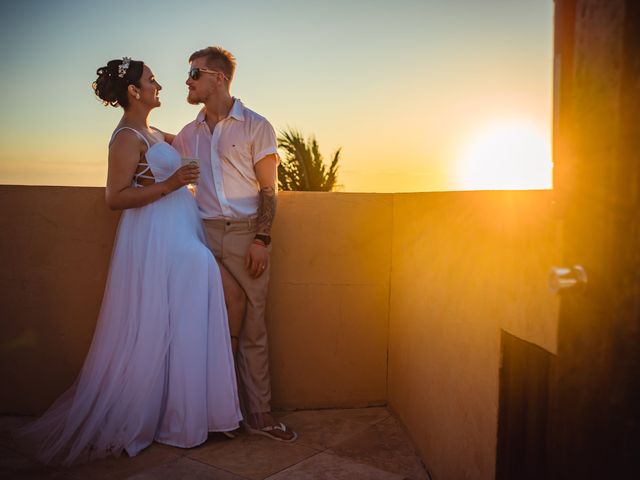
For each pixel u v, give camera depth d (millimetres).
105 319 2783
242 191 2938
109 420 2645
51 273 3139
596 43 1022
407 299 2943
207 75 2877
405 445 2795
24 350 3154
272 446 2758
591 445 1062
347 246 3307
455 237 2201
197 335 2713
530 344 1541
